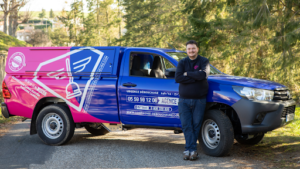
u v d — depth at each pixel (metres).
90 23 76.12
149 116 5.82
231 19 13.98
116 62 6.12
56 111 6.47
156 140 7.01
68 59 6.50
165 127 5.82
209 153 5.50
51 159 5.42
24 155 5.69
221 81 5.42
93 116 6.25
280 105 5.21
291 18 11.58
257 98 5.16
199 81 5.20
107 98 6.11
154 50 6.05
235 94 5.22
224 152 5.31
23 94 6.75
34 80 6.68
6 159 5.41
